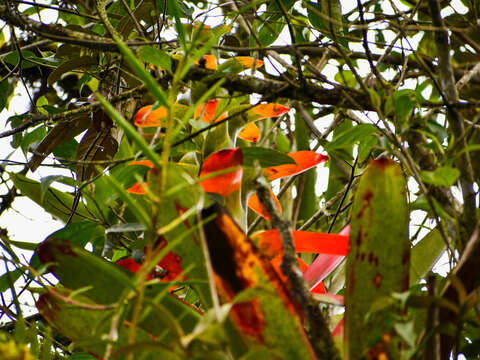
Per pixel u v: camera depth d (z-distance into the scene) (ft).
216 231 2.68
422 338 2.69
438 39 3.09
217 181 3.01
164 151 2.52
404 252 2.77
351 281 2.77
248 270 2.65
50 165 4.10
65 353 4.04
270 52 4.14
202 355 2.50
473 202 2.92
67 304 2.97
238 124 3.47
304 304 2.71
